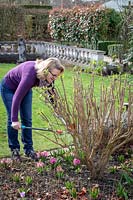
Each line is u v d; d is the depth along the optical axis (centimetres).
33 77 393
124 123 396
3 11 1952
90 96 357
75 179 378
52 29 1728
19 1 2455
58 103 359
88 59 1362
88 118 358
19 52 1580
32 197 341
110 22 1498
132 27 1141
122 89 369
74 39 1587
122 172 392
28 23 2011
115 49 1410
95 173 376
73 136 366
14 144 450
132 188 363
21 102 436
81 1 2800
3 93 439
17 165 414
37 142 541
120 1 1919
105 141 404
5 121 673
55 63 391
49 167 404
